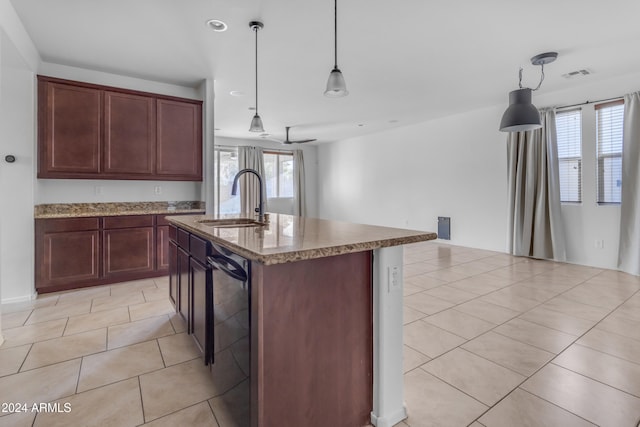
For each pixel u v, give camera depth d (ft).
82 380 6.01
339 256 4.47
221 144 26.66
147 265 12.49
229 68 12.13
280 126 22.79
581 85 14.39
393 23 9.07
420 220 22.30
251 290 3.95
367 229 6.03
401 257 4.93
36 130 10.59
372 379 4.85
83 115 11.35
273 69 12.32
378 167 25.44
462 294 10.80
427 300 10.22
